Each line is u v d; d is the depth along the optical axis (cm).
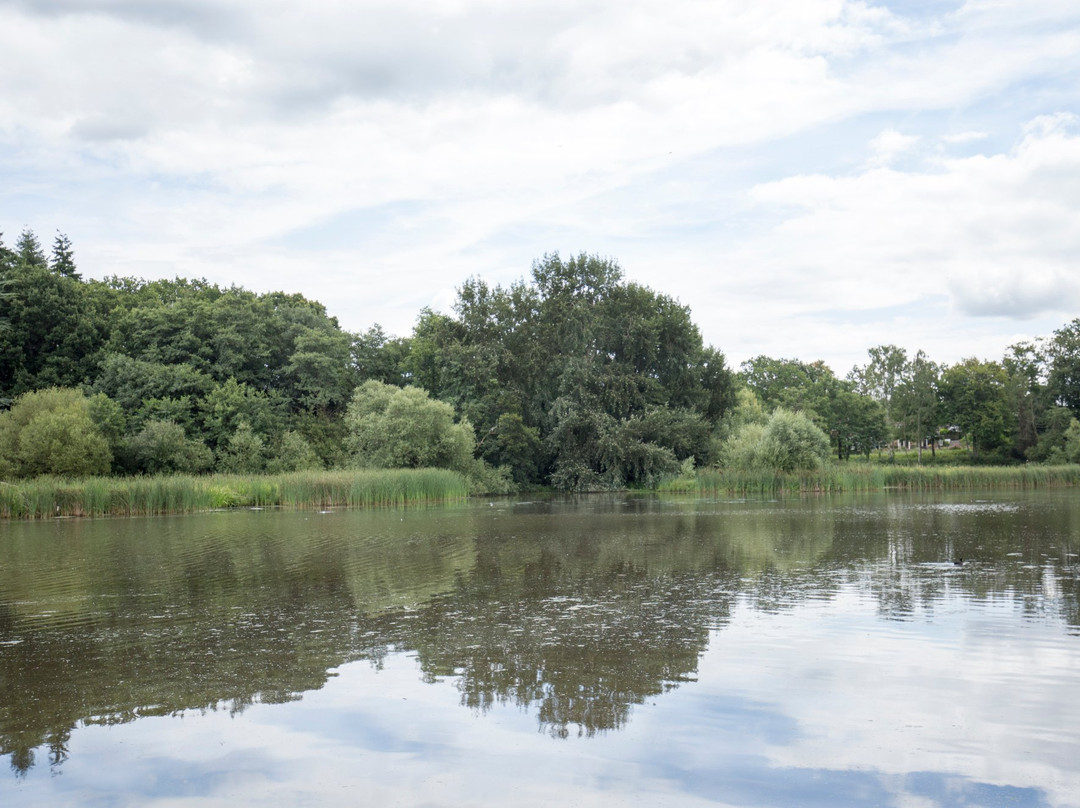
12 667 967
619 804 600
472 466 5981
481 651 1014
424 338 7500
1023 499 4347
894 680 879
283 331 7038
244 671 941
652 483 6297
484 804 603
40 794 628
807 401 10794
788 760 675
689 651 1004
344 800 612
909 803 597
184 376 5894
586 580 1562
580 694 845
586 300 7188
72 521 3331
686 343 7269
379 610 1282
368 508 4206
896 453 12231
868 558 1828
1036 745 702
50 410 4762
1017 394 10244
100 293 7200
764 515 3269
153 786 640
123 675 930
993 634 1074
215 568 1786
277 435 5891
